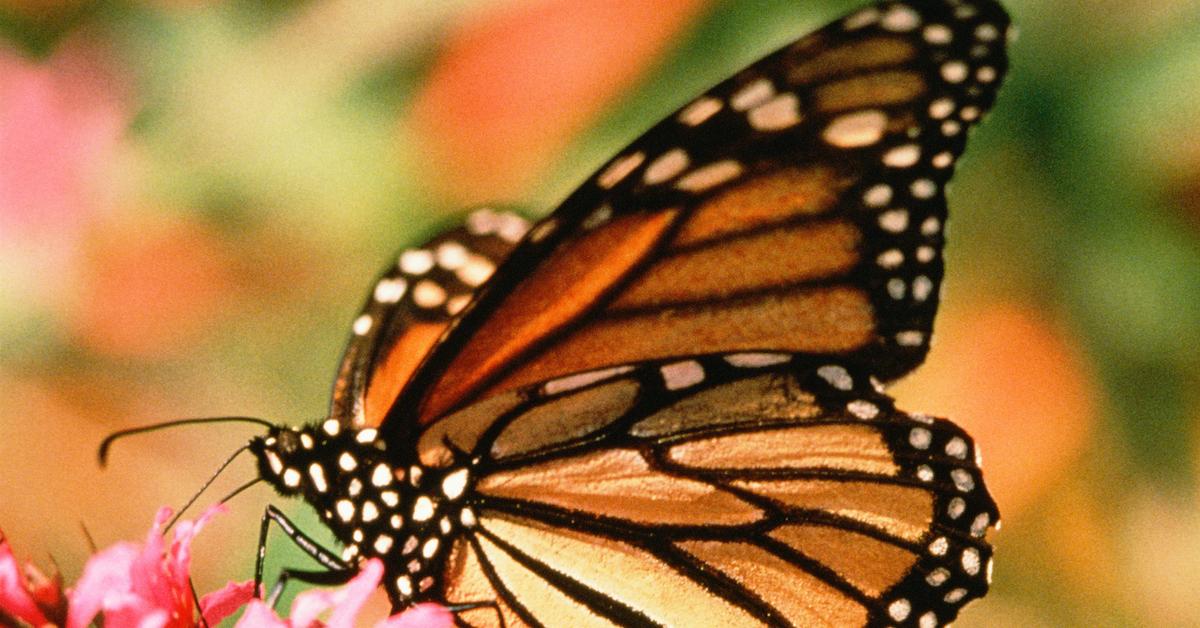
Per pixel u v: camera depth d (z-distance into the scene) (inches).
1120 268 15.3
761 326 13.6
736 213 13.5
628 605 13.8
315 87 16.0
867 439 13.7
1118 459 15.5
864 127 13.3
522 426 13.7
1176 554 15.5
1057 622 15.7
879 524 13.7
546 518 13.8
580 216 13.4
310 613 12.8
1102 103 15.3
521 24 15.6
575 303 13.6
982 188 15.5
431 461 13.7
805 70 13.3
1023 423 15.5
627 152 13.4
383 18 15.6
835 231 13.5
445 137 15.9
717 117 13.3
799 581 13.8
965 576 13.7
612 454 13.8
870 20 13.2
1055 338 15.5
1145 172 15.3
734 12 15.6
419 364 13.6
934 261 13.4
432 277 13.9
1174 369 15.3
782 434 13.7
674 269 13.6
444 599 13.7
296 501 14.4
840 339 13.6
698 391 13.7
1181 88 15.1
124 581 12.8
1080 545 15.6
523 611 13.8
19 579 12.8
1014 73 15.3
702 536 13.8
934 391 15.5
